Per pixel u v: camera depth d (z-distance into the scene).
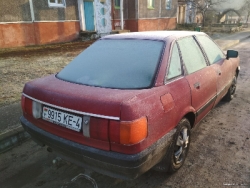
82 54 2.85
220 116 4.06
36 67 7.23
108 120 1.77
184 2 25.12
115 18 16.50
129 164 1.77
